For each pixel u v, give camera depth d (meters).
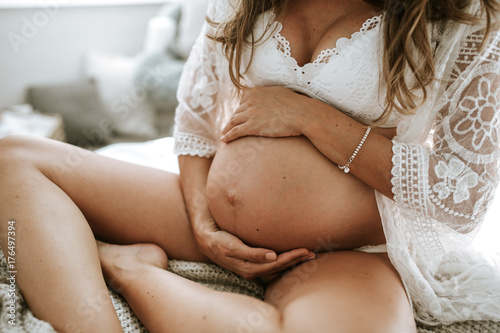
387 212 0.89
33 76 2.97
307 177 0.90
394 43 0.84
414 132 0.89
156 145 1.52
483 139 0.83
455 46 0.84
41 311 0.78
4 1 2.75
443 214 0.86
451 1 0.81
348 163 0.88
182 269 1.00
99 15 3.11
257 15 0.95
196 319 0.79
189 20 2.95
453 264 0.99
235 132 0.96
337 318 0.75
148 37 3.05
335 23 0.90
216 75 1.09
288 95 0.93
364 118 0.94
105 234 1.02
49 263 0.80
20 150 0.93
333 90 0.91
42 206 0.85
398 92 0.84
